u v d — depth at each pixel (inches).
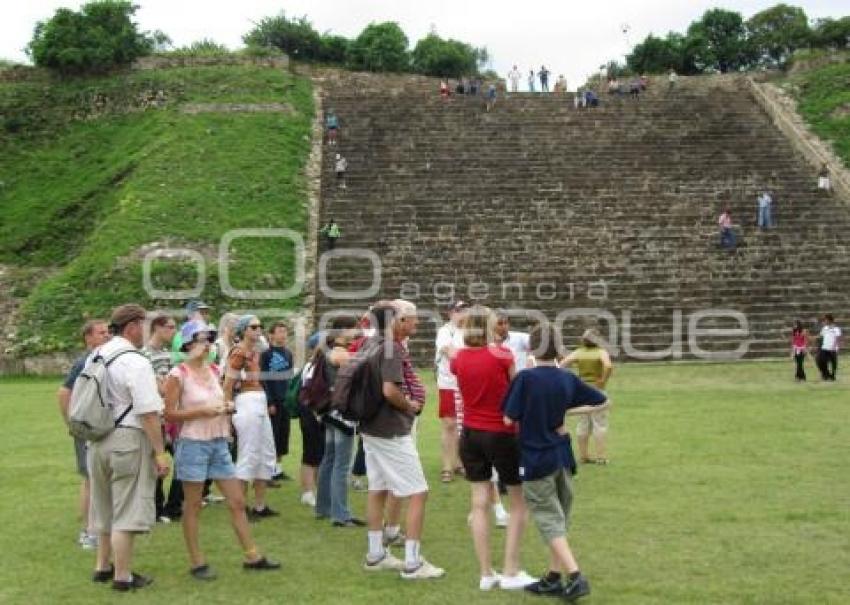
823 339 763.4
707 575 282.0
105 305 952.9
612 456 472.4
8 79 1551.4
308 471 403.2
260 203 1144.8
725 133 1368.1
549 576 274.8
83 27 1576.0
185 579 293.7
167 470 289.1
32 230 1189.7
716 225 1119.0
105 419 282.2
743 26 1969.7
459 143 1330.0
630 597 264.2
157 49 1668.3
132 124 1433.3
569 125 1390.3
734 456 465.1
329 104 1453.0
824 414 593.3
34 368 900.6
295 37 1771.7
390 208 1155.3
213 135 1305.4
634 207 1158.3
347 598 271.4
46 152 1398.9
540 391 273.6
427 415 657.0
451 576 292.8
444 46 1859.0
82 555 322.0
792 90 1494.8
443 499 401.1
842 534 323.9
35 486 429.1
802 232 1101.7
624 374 820.0
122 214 1106.1
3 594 279.3
